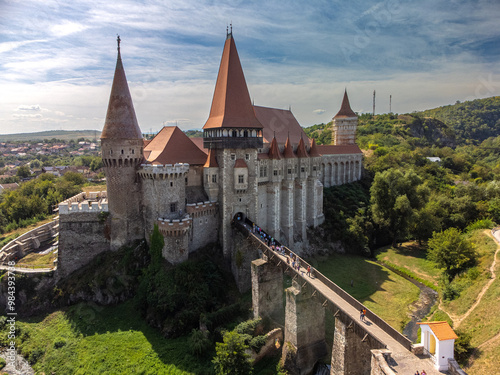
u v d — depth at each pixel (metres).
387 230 84.56
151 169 53.84
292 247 72.81
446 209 87.31
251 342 41.75
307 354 41.22
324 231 80.00
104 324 48.88
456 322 44.25
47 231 75.31
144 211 58.12
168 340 45.09
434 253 60.84
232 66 61.16
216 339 44.94
